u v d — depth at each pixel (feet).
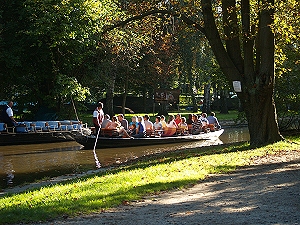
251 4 62.59
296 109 81.82
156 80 129.80
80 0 84.79
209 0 56.59
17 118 108.68
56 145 79.51
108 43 94.94
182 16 58.75
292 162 42.06
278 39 63.52
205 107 155.33
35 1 83.66
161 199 28.02
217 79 87.71
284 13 53.88
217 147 61.82
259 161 43.52
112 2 90.84
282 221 21.20
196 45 128.06
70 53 93.35
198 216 22.97
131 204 26.81
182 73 147.84
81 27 86.33
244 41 56.85
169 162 45.34
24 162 60.54
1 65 92.89
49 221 23.03
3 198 32.50
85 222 22.58
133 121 81.15
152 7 63.67
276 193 28.30
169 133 82.64
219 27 64.34
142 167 43.52
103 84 113.09
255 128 57.06
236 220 21.75
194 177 35.22
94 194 29.76
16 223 22.75
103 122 76.89
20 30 91.09
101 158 64.23
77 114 101.30
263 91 55.83
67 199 28.68
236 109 194.18
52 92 93.56
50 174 51.01
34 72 95.71
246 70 56.80
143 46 112.78
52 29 85.05
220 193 29.17
